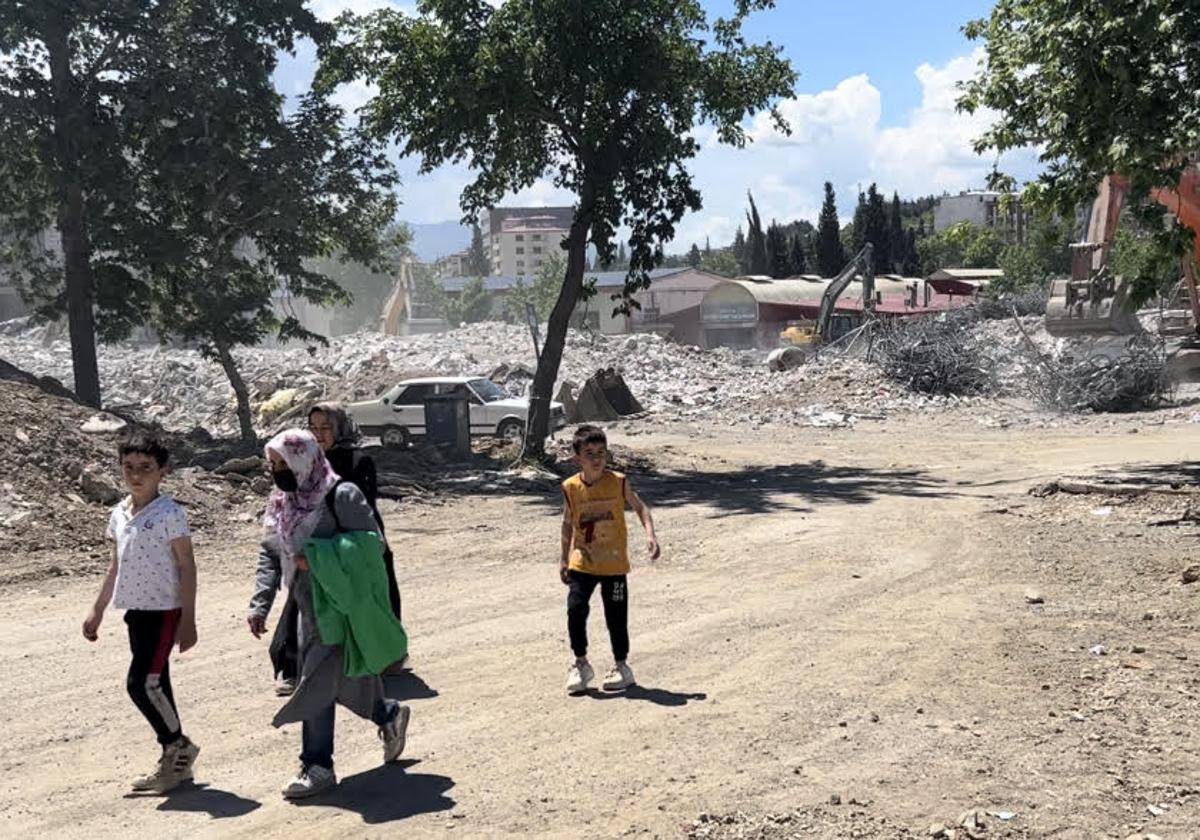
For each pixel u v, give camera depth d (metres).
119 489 16.81
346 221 29.05
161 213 28.28
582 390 35.91
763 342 89.62
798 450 26.56
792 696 7.36
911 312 82.75
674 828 5.29
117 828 5.59
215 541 15.09
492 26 22.89
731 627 9.51
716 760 6.19
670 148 23.66
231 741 6.95
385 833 5.38
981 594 10.36
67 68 26.69
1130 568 10.98
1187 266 33.06
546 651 8.95
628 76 23.36
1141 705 6.88
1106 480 17.39
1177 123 14.39
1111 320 30.98
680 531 15.05
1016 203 16.67
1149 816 5.25
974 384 36.09
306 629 5.82
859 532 14.32
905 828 5.19
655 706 7.27
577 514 7.72
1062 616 9.34
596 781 5.95
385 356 43.09
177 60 26.73
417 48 22.81
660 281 109.12
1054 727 6.54
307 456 5.78
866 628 9.25
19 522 14.94
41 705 7.93
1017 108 16.16
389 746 6.27
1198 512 13.39
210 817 5.69
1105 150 14.51
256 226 28.56
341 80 23.66
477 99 22.67
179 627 6.00
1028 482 18.66
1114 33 14.34
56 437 18.05
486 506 18.50
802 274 130.12
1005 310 50.12
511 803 5.69
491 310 150.50
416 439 28.38
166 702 5.99
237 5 27.27
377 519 7.72
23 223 29.64
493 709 7.38
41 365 44.88
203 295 27.66
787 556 12.90
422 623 10.20
